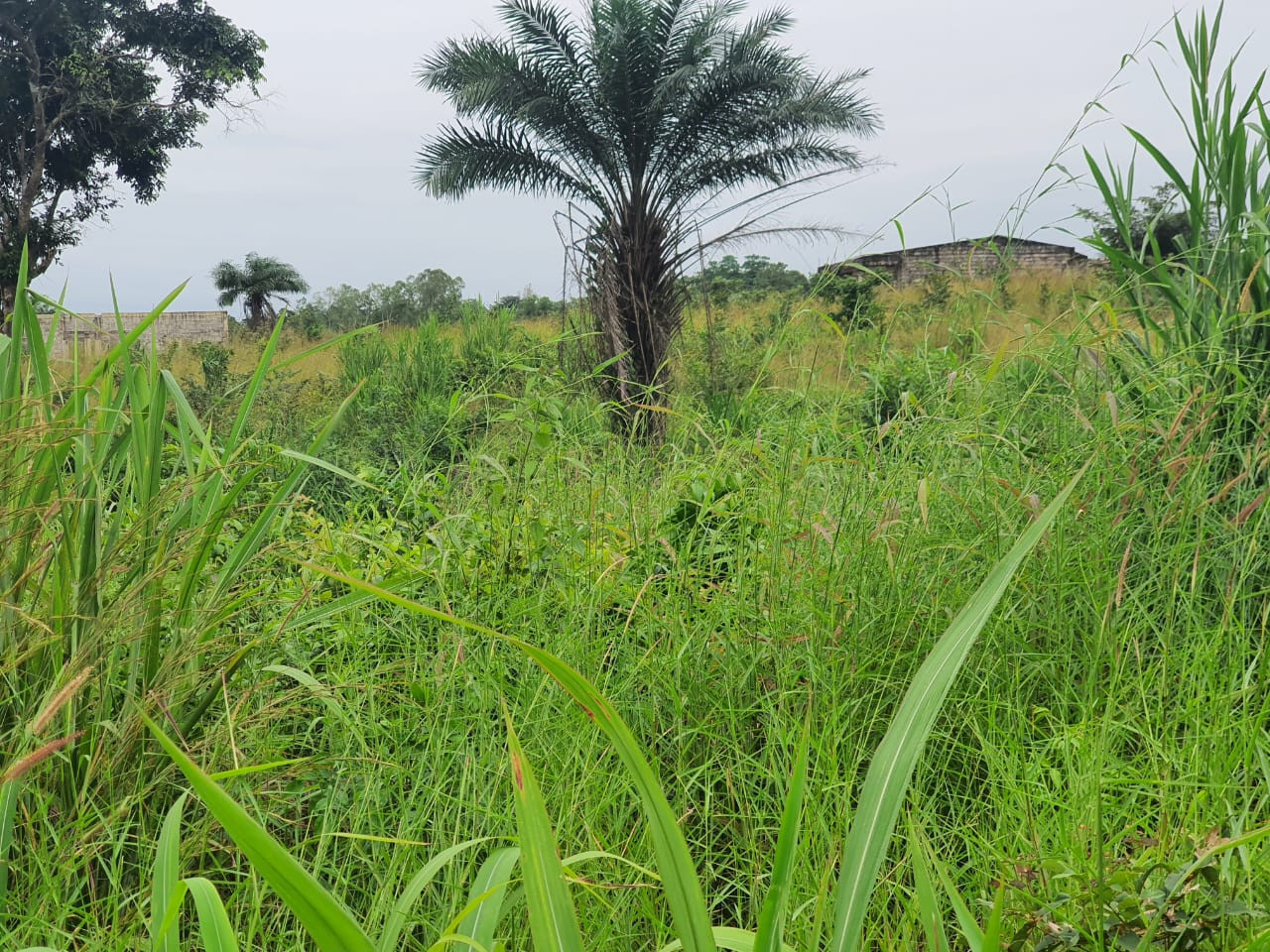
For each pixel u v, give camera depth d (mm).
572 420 3598
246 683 2240
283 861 744
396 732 2215
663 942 1576
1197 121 3148
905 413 2883
